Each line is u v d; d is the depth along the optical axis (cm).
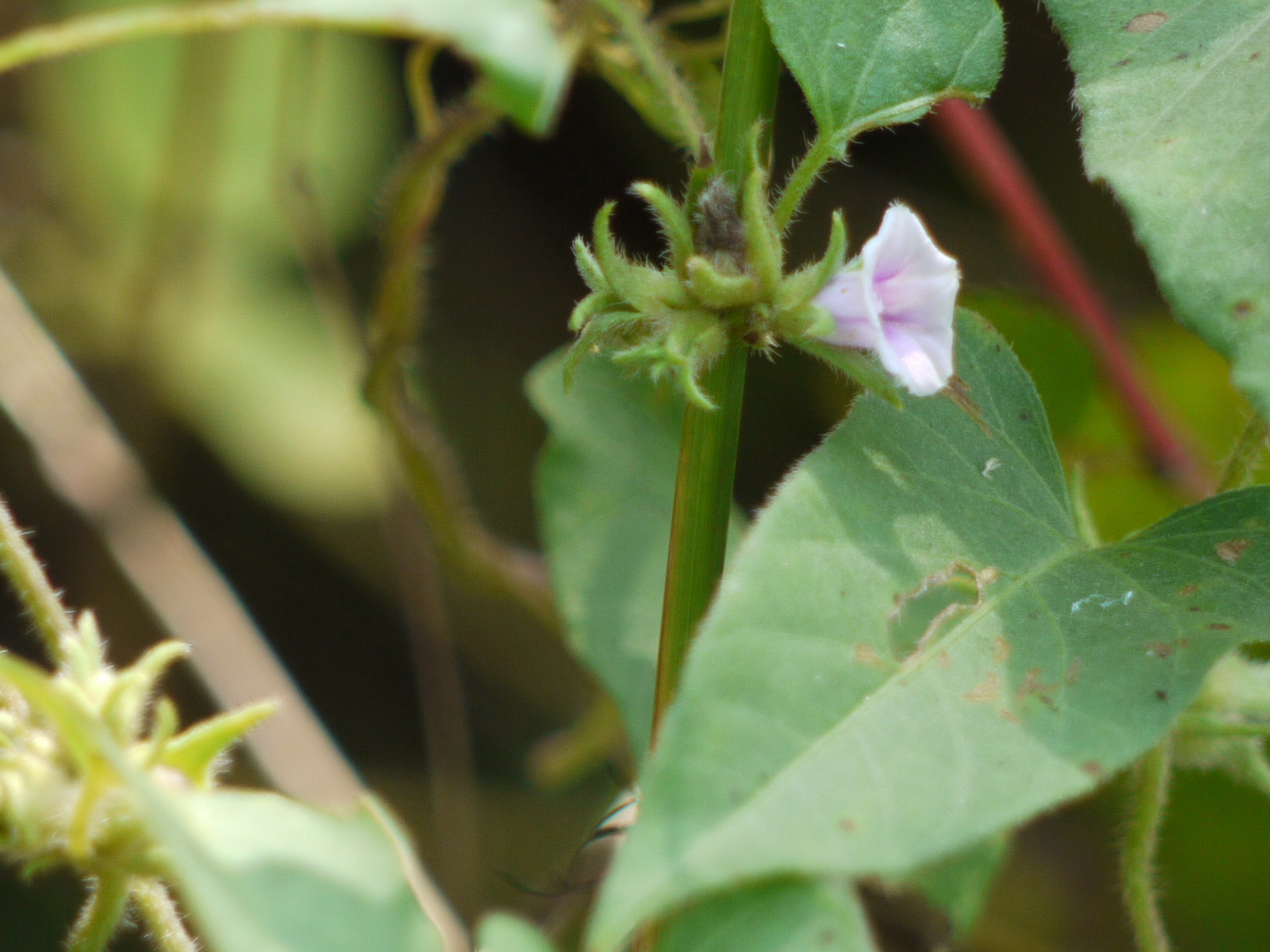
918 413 27
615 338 28
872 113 28
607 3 30
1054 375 34
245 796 26
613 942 25
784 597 26
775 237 27
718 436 28
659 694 28
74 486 36
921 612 26
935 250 27
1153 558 27
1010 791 26
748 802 25
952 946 34
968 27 28
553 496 34
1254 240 27
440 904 31
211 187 42
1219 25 27
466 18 28
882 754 26
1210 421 39
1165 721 26
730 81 28
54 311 42
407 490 35
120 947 35
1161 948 29
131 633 39
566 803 41
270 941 25
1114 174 27
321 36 37
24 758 27
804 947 26
